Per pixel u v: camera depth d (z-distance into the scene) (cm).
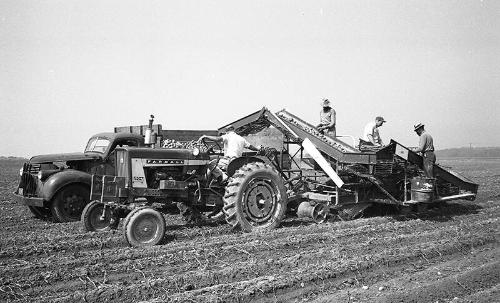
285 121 962
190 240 735
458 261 636
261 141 993
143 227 688
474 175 2408
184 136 1208
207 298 470
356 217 973
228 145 867
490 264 595
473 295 491
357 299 480
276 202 834
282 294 498
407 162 966
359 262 596
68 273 549
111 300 473
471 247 720
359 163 879
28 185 995
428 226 884
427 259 646
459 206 1162
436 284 519
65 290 501
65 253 665
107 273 554
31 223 950
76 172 973
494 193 1479
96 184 773
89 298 473
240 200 791
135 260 601
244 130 1009
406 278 554
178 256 621
